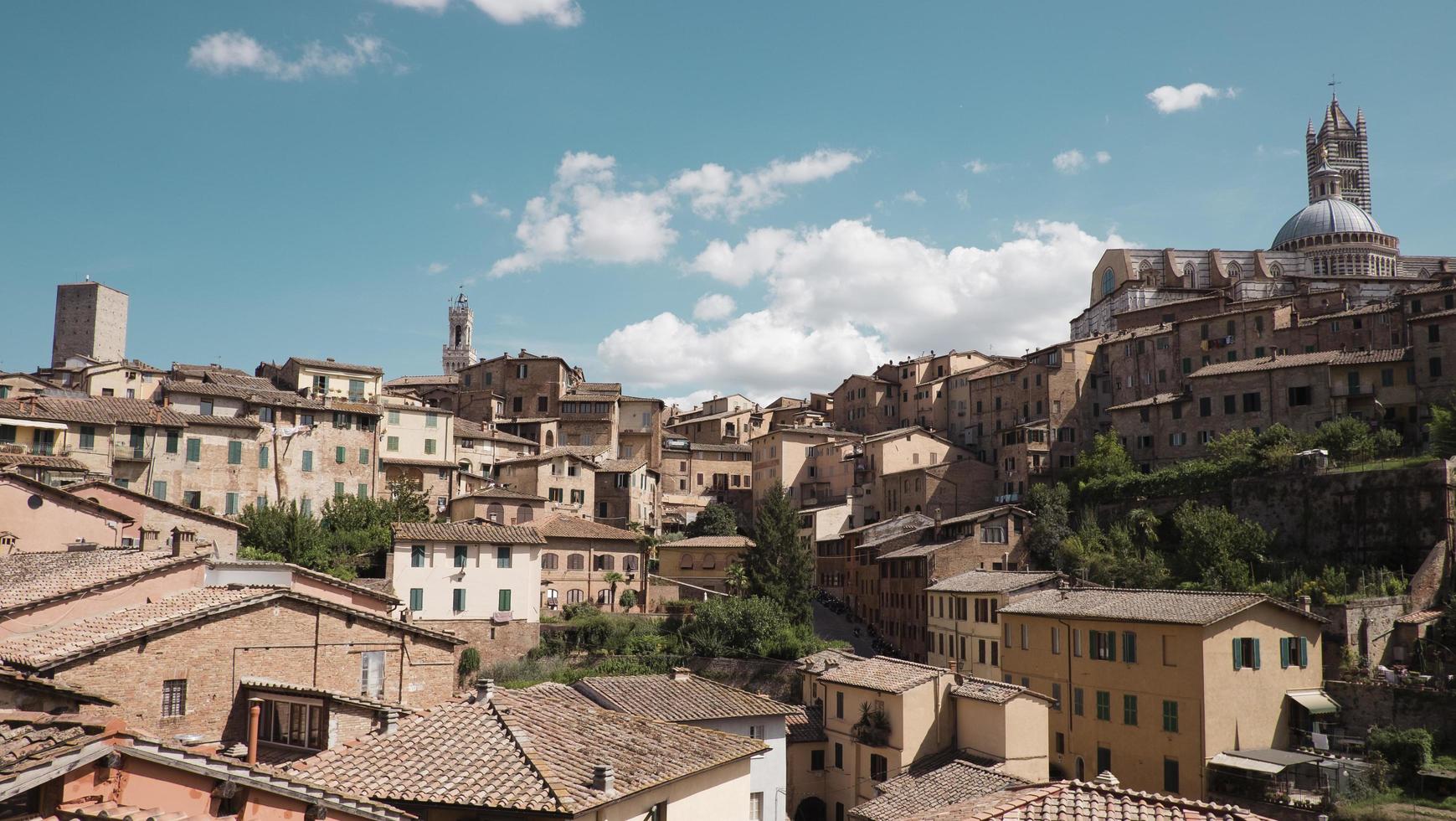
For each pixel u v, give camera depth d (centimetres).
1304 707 5962
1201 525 8981
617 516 12425
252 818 1830
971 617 8069
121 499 5650
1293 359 10819
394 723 2736
